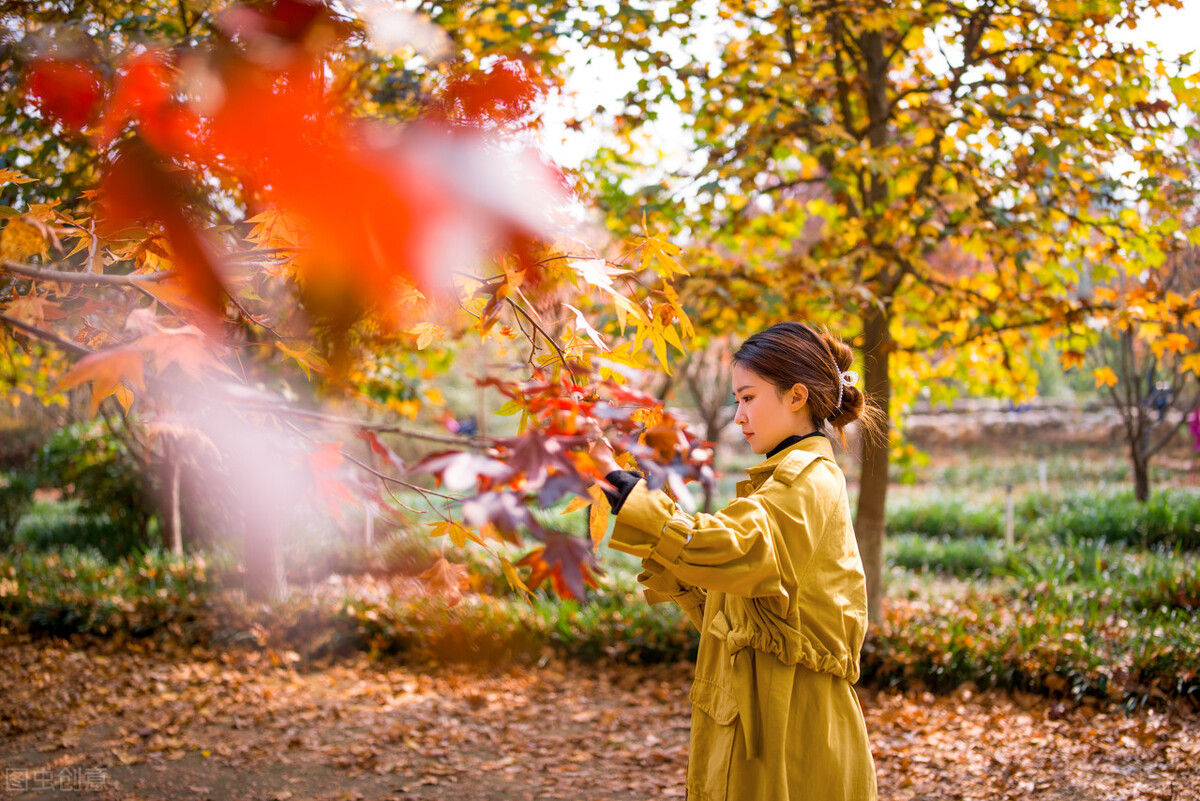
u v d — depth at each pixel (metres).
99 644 5.95
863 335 5.05
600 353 1.72
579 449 1.15
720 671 1.79
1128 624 5.29
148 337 1.02
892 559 8.60
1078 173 4.72
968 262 8.13
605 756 4.08
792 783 1.66
